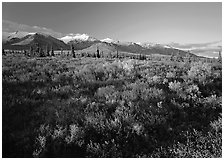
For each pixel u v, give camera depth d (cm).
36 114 593
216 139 530
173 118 636
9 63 1216
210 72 990
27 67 1153
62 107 639
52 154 473
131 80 936
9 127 521
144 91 762
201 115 658
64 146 491
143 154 492
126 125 570
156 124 587
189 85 845
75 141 507
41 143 471
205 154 482
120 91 771
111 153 488
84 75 984
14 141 484
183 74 1003
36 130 518
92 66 1241
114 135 542
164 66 1230
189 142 523
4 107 591
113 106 665
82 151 492
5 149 463
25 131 513
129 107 661
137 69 1134
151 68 1141
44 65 1269
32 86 820
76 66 1318
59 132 506
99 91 762
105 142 505
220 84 870
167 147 517
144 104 678
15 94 702
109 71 1089
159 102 695
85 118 583
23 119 565
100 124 555
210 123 604
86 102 679
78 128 521
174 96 745
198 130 587
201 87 841
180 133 564
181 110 670
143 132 555
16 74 946
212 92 807
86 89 809
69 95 745
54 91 767
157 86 838
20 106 626
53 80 911
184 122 612
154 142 534
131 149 511
